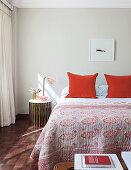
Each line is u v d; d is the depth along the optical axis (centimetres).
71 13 433
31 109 380
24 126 372
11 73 393
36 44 441
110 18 431
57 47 440
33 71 446
